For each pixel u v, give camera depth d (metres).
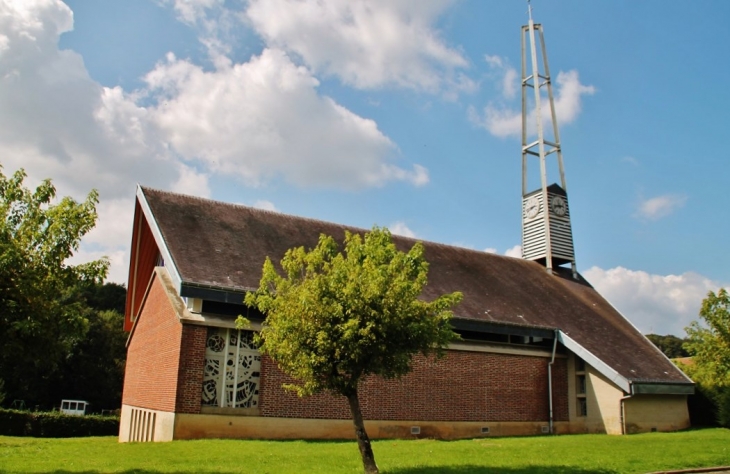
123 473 11.66
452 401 22.25
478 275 28.66
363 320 11.71
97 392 51.50
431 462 13.68
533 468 13.05
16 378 45.72
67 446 16.09
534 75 37.19
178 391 17.73
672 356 77.56
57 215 11.50
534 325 24.81
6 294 10.66
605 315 30.23
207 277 18.52
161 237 19.98
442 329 12.63
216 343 18.75
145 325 23.19
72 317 11.32
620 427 23.67
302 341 11.77
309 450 15.38
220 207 24.03
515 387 24.02
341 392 12.23
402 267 12.75
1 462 12.89
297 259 13.11
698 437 20.84
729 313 21.25
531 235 35.19
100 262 11.94
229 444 16.17
